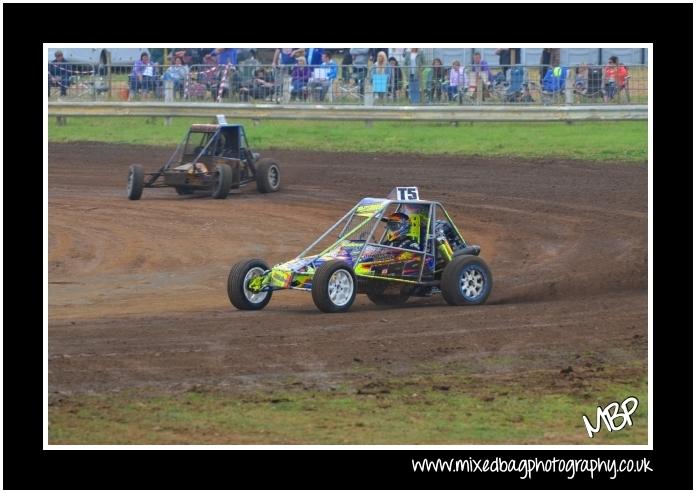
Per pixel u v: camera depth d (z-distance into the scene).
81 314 33.31
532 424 22.39
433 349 27.55
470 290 33.72
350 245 33.41
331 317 31.44
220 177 58.75
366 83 82.81
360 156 73.81
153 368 25.42
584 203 54.59
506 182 62.03
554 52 87.25
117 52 92.75
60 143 83.56
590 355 27.27
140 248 47.03
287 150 77.31
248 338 28.47
